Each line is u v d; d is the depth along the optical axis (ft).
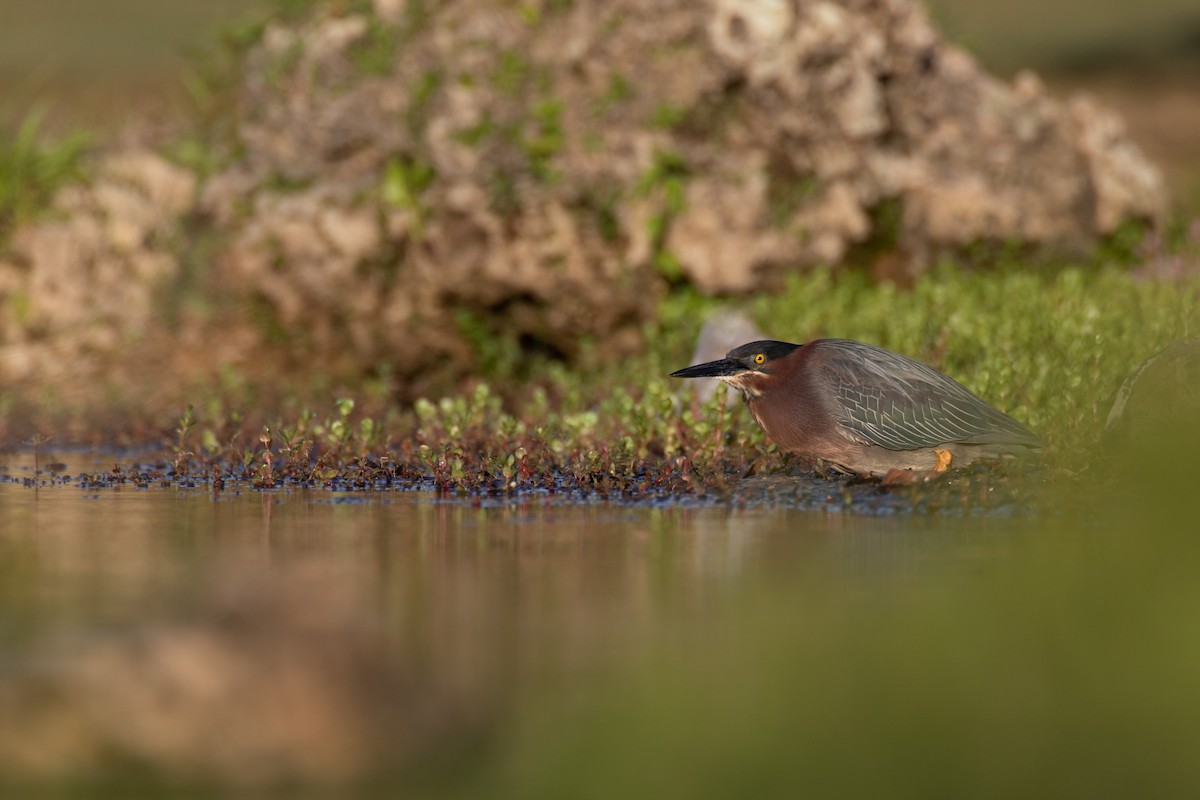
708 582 25.38
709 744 16.56
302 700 17.61
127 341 60.95
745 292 56.80
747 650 20.45
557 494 37.24
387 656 19.74
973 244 59.62
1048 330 45.80
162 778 15.88
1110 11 153.07
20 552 28.68
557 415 44.52
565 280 56.80
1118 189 62.23
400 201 57.88
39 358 60.85
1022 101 62.75
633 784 15.52
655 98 56.95
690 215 56.34
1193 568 24.88
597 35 57.57
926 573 25.91
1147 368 36.81
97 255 64.69
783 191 57.52
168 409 53.72
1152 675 18.89
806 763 16.05
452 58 58.39
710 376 37.06
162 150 70.13
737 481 38.17
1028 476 35.99
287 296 59.11
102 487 39.55
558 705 17.90
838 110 57.41
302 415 42.86
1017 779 15.64
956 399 36.09
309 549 29.01
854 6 59.57
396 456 41.86
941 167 59.77
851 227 57.62
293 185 60.03
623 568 26.81
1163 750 16.44
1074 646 20.21
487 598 23.95
